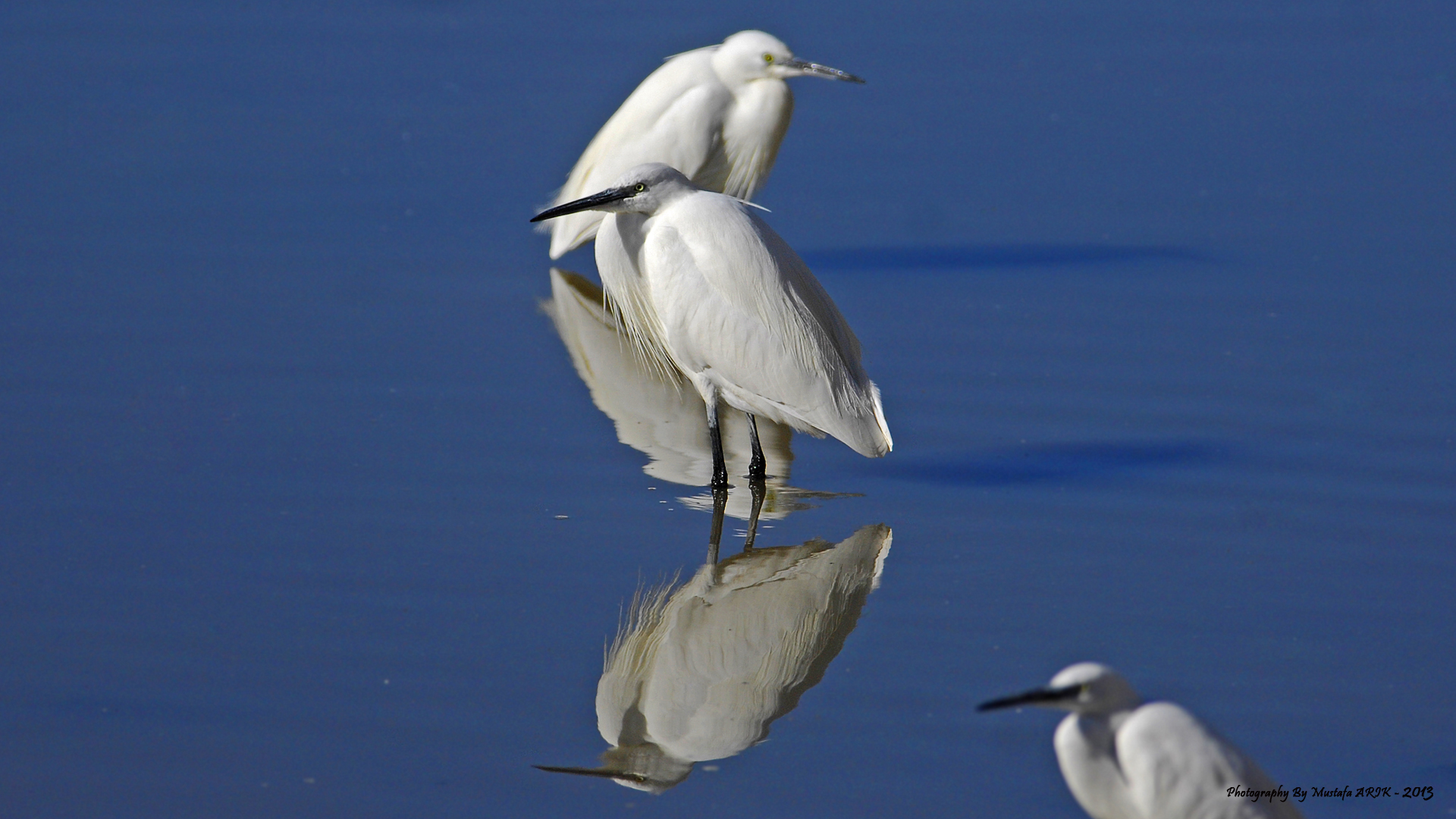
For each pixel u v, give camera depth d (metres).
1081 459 11.88
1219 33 23.86
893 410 12.82
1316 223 17.06
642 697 8.51
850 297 15.27
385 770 7.73
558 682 8.62
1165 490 11.32
